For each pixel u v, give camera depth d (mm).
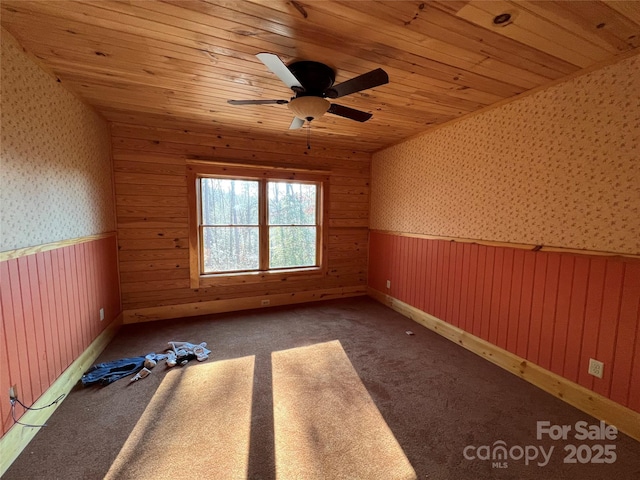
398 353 2795
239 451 1618
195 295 3688
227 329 3273
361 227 4594
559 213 2129
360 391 2182
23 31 1561
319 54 1783
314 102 1876
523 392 2201
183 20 1467
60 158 2115
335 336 3146
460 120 2947
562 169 2098
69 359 2162
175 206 3486
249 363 2559
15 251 1597
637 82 1704
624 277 1786
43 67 1902
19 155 1657
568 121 2049
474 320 2840
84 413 1902
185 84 2227
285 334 3170
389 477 1477
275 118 3033
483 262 2738
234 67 1960
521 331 2410
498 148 2564
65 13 1413
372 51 1748
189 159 3475
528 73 2000
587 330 1975
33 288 1751
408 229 3752
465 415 1940
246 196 3887
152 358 2549
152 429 1770
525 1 1300
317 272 4352
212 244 3764
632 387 1764
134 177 3291
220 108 2744
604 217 1879
